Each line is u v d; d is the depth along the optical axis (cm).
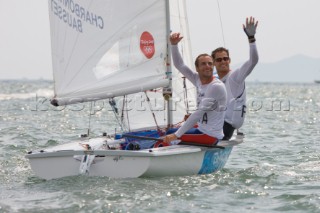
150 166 1748
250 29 1828
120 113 2205
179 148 1809
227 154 2053
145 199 1573
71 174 1822
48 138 3134
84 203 1531
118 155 1755
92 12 1861
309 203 1569
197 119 1795
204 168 1922
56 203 1541
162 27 1933
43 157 1844
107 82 1872
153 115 2039
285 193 1683
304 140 3167
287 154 2572
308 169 2114
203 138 1842
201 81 1852
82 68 1855
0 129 3553
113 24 1883
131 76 1900
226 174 1956
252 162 2331
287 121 4612
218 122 1850
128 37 1897
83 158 1781
